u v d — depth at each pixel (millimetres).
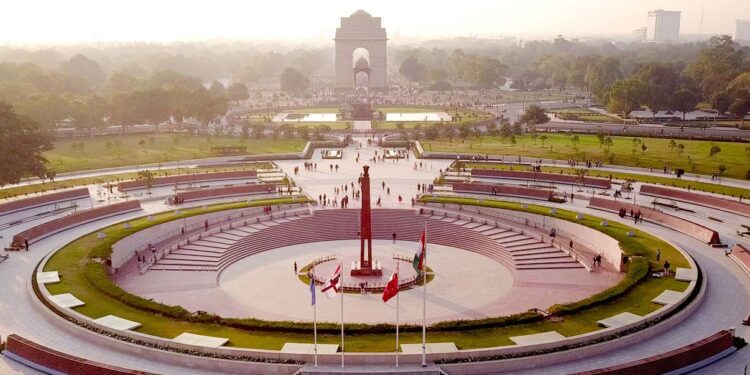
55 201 138750
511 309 89562
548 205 136500
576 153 189500
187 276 103688
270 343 72625
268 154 190625
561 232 123188
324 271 105875
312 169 175125
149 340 72500
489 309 89688
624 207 130500
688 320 80500
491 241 118625
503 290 97250
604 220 122875
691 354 67625
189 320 78938
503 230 124312
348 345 71875
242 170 168500
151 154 192375
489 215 131625
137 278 102562
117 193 147250
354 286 98375
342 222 128500
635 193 146375
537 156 185125
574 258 110562
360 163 183125
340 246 120250
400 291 97125
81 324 77000
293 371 67062
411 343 72500
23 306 84375
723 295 88562
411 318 86375
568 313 81000
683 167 170000
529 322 78500
